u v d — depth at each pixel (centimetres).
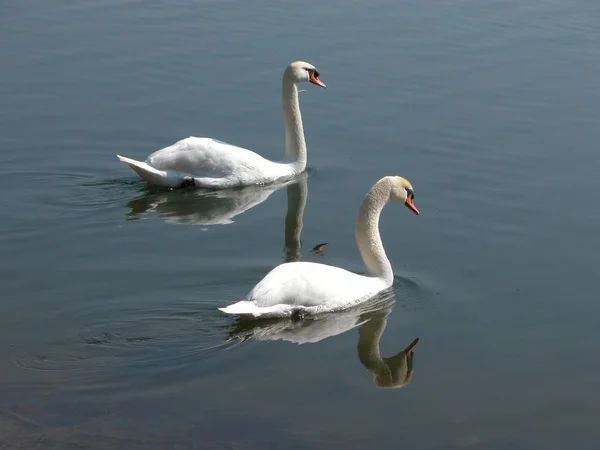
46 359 1198
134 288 1402
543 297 1430
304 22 2680
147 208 1733
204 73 2345
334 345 1274
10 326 1280
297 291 1324
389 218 1698
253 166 1848
